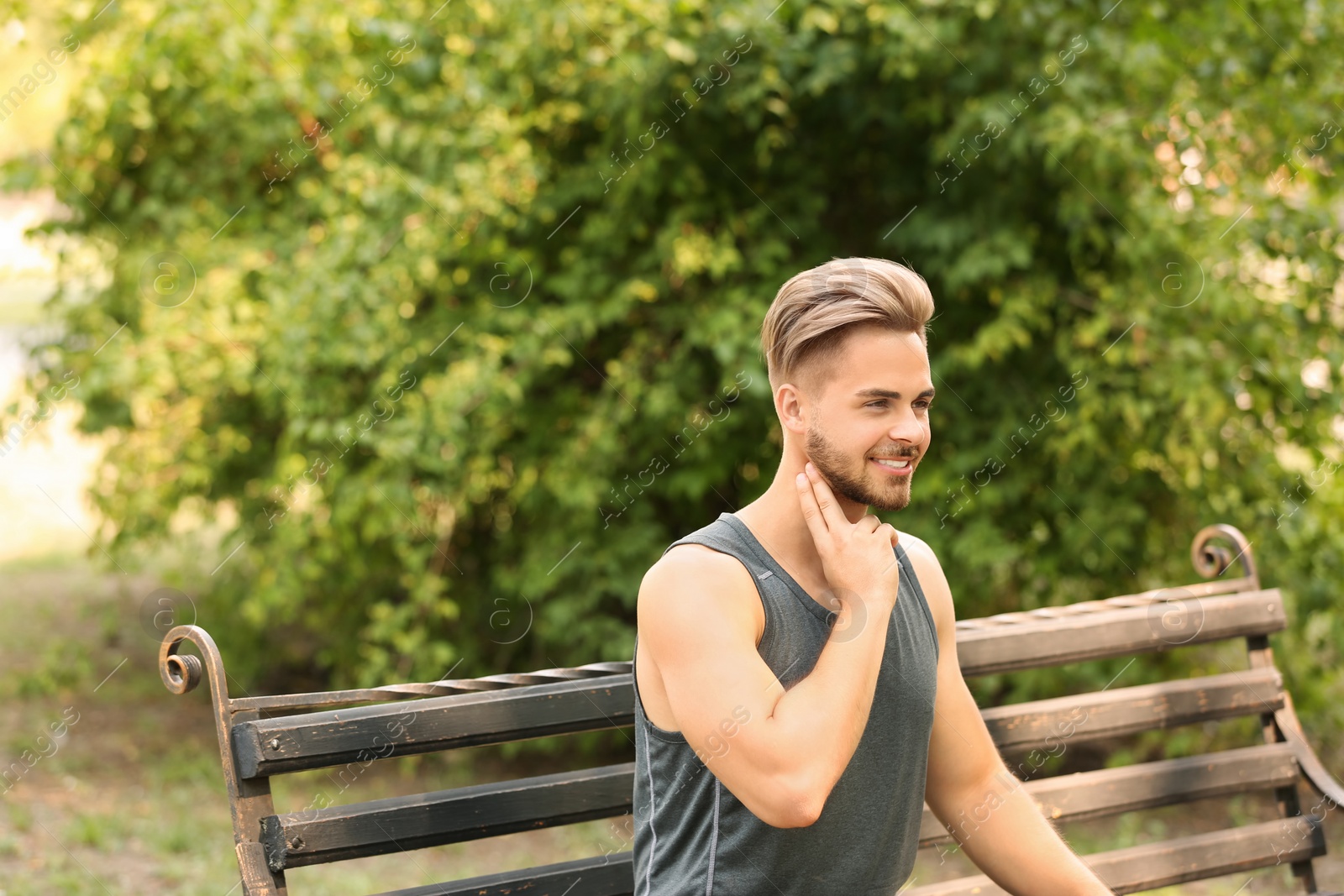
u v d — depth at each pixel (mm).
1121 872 2346
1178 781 2453
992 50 4008
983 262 4078
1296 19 4113
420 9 4375
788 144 4395
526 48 4215
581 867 1964
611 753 4770
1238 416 4156
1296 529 4211
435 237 4164
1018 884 1744
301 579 4539
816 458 1550
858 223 4625
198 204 4613
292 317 4152
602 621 4398
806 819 1384
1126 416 4008
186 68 4340
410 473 4242
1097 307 4125
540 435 4406
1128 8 4031
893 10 3941
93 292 4773
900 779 1587
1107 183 4023
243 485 4816
